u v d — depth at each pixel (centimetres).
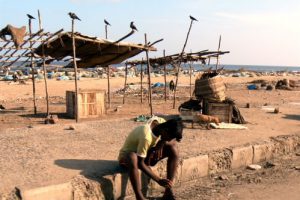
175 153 572
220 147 795
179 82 4397
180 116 1067
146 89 3184
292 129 1052
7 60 1391
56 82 4016
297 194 624
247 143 845
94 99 1462
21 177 563
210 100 1080
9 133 900
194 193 625
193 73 5922
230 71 7338
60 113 1609
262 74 7050
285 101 1995
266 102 1925
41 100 2338
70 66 1694
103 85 3794
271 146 866
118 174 594
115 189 588
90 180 570
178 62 1902
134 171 539
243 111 1404
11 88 3200
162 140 551
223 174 741
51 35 1231
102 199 572
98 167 624
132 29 1271
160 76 5519
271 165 809
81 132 924
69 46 1398
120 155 587
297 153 908
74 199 541
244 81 4550
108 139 848
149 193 626
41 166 622
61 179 559
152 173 551
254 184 675
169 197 559
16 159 662
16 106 1933
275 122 1162
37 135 878
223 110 1077
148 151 563
